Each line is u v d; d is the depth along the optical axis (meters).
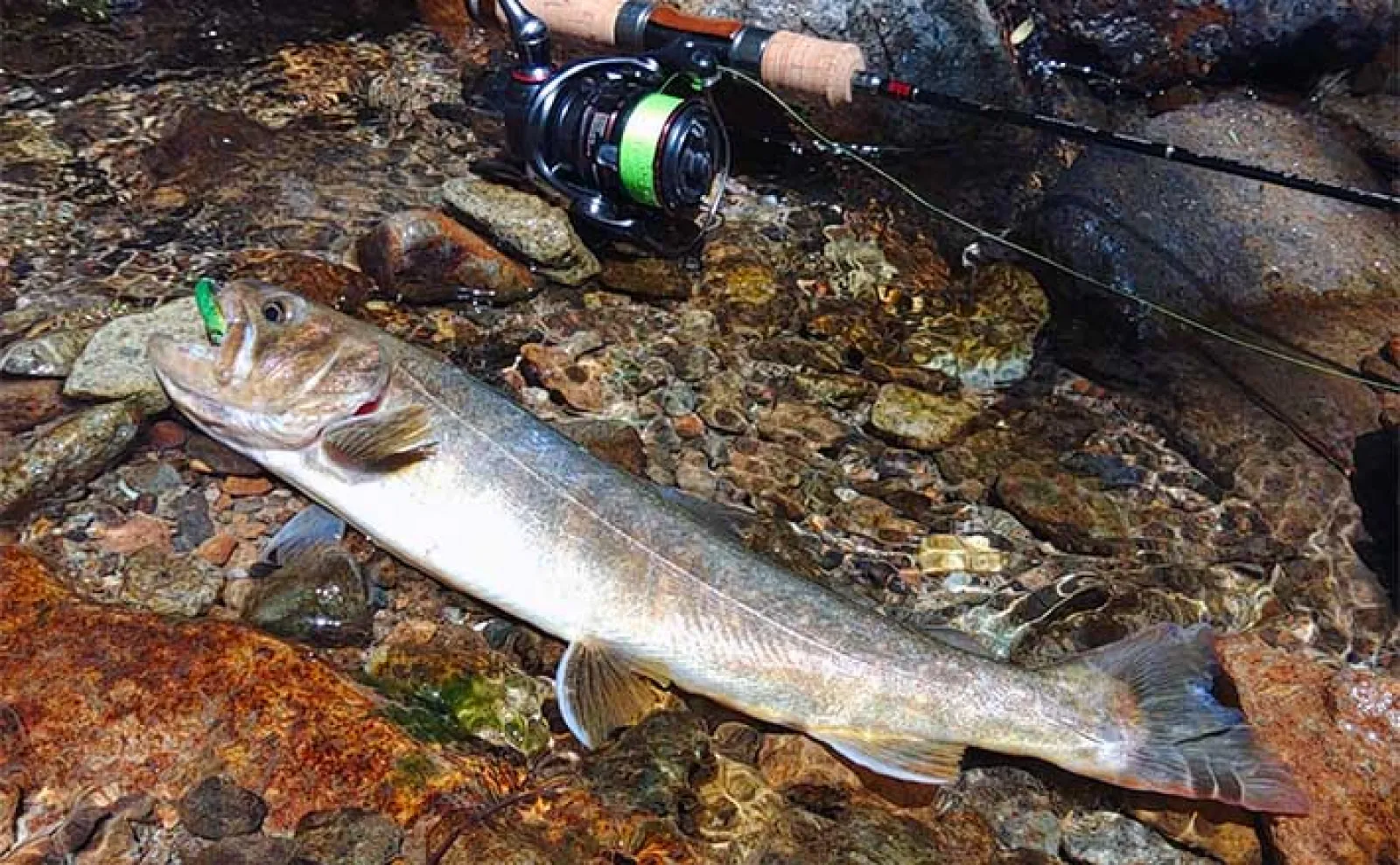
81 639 0.31
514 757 0.32
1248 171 0.41
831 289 0.48
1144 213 0.48
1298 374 0.44
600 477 0.34
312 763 0.30
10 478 0.36
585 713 0.32
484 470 0.34
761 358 0.45
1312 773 0.32
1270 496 0.41
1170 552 0.39
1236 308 0.46
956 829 0.31
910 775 0.32
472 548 0.34
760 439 0.42
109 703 0.31
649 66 0.45
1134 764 0.31
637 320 0.45
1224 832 0.32
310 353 0.35
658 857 0.30
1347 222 0.48
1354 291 0.46
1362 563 0.39
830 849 0.30
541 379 0.42
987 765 0.33
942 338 0.46
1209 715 0.32
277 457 0.36
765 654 0.33
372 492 0.35
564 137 0.44
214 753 0.30
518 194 0.46
